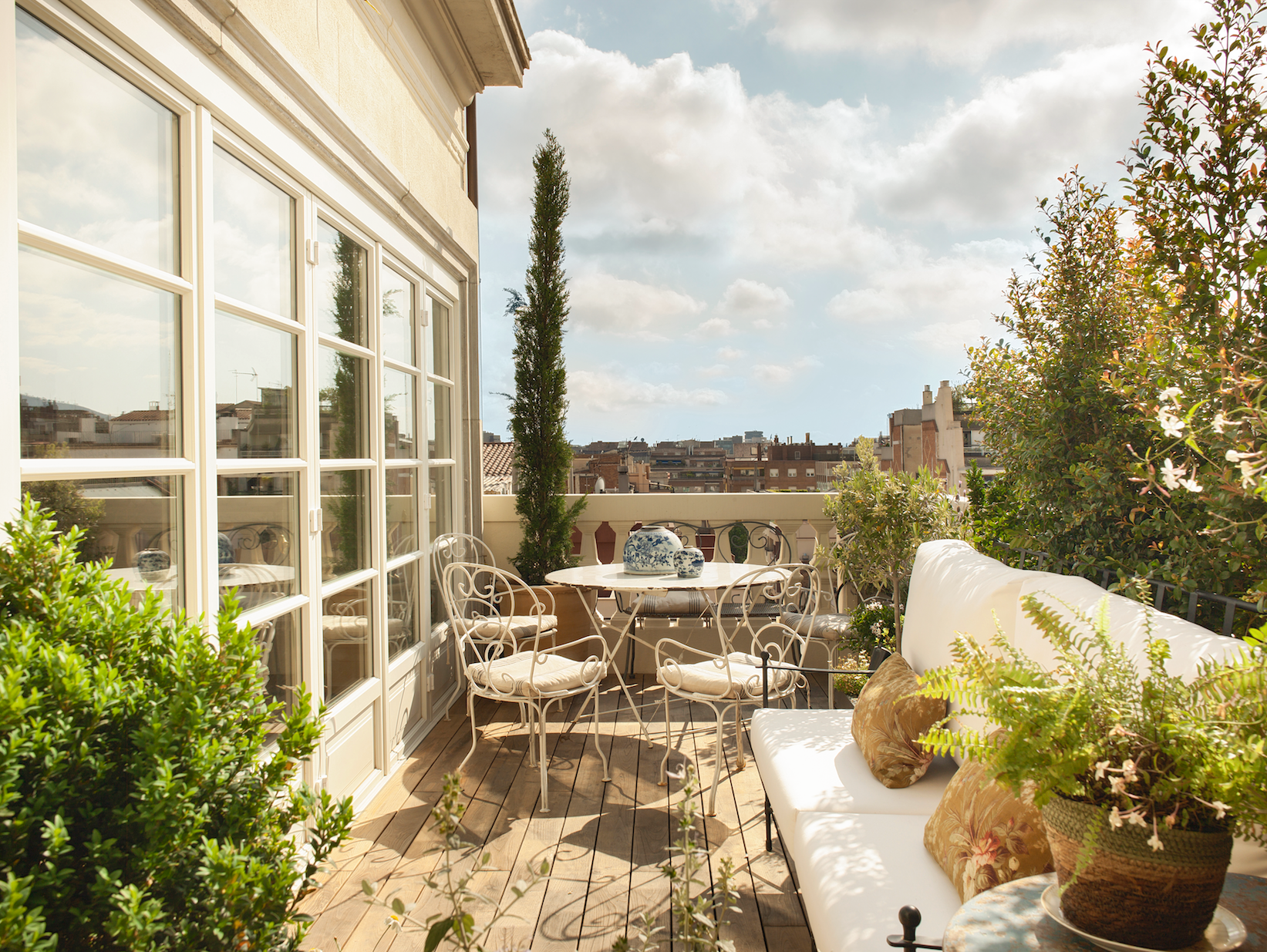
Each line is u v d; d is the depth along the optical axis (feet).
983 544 12.11
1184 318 7.43
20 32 5.14
